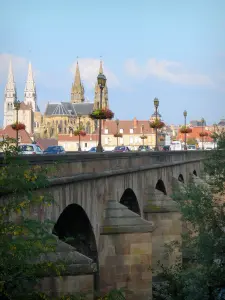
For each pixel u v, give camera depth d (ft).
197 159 320.91
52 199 78.54
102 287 147.95
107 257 149.28
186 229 199.62
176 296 149.89
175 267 177.99
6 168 73.10
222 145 162.30
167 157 243.60
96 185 140.36
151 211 200.85
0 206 74.13
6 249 69.00
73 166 122.01
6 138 75.61
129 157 175.63
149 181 206.49
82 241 140.67
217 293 140.46
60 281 101.50
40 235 74.23
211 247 145.28
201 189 159.12
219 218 153.28
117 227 149.48
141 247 150.82
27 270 72.95
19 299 72.69
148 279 150.71
